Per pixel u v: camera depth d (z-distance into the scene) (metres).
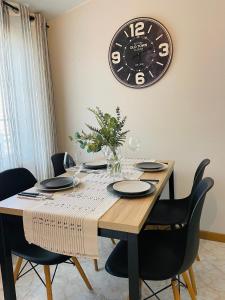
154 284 1.90
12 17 2.47
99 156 2.85
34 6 2.66
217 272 2.02
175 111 2.53
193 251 1.29
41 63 2.79
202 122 2.44
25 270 2.08
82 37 2.82
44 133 2.85
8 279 1.52
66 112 3.05
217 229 2.50
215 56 2.30
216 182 2.45
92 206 1.35
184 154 2.55
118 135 1.88
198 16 2.31
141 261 1.38
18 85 2.55
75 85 2.95
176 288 1.38
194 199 1.46
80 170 2.11
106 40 2.72
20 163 2.54
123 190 1.54
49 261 1.43
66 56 2.94
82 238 1.22
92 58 2.81
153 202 1.44
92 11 2.73
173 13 2.40
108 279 1.98
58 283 1.94
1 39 2.32
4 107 2.37
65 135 3.10
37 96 2.78
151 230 1.72
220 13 2.24
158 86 2.55
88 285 1.86
